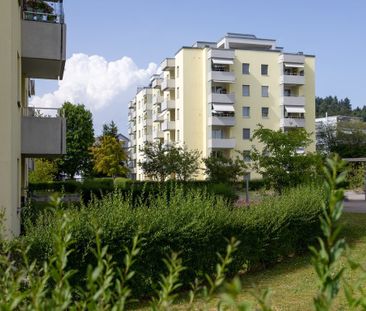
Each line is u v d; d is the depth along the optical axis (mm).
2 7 10047
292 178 15984
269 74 55969
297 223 11562
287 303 7531
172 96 60000
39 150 13820
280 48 60375
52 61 14062
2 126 9992
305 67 57062
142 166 34625
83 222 6988
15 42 11297
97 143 65625
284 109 55906
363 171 36969
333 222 1771
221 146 53375
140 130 81562
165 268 7531
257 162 17219
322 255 1749
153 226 7539
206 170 28609
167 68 59125
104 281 2375
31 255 6234
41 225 6938
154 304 2350
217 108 53375
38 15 13602
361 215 19219
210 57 53781
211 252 8391
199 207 8703
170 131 60562
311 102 57094
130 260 2570
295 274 9844
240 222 9375
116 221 7172
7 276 2693
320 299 1715
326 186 1802
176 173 33906
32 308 2148
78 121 64500
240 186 28156
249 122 55188
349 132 62156
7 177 9977
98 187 19438
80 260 6715
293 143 16375
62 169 64312
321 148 62625
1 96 10008
